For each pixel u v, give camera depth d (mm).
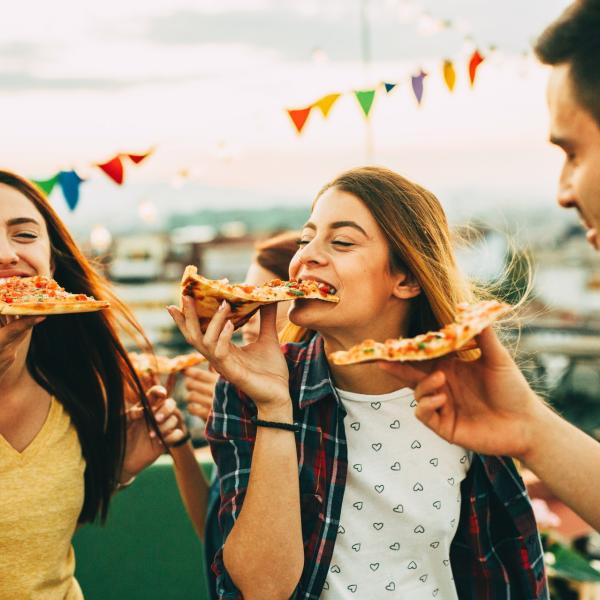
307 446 1879
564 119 1245
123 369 2229
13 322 1761
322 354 1937
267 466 1757
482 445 1548
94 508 2164
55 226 2195
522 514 1873
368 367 1846
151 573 3043
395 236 1840
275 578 1745
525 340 6453
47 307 1774
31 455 1951
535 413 1556
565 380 6195
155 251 9562
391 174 1947
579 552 3752
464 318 1556
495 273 2275
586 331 6805
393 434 1888
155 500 3072
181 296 1785
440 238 1960
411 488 1881
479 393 1582
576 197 1270
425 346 1495
